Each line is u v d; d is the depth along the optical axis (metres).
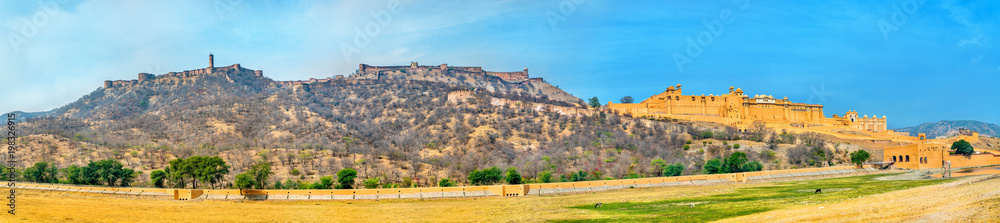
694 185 151.75
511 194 137.12
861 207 83.06
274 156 194.75
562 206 119.12
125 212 109.06
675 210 105.25
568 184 144.00
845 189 121.25
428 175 177.38
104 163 147.88
